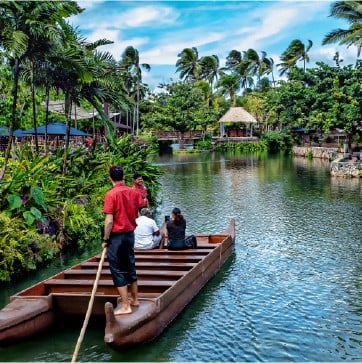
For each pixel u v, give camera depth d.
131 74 59.00
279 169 34.50
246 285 9.06
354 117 33.31
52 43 11.62
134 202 6.31
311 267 10.23
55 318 6.89
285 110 50.59
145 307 6.44
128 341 5.98
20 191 10.91
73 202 12.84
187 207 18.27
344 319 7.50
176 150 57.84
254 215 16.38
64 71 13.88
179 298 7.45
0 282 9.37
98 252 11.72
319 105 44.88
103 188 14.79
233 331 7.04
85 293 7.07
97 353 6.33
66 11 11.64
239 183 26.03
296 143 57.75
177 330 7.02
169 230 9.75
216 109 66.12
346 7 30.30
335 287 8.96
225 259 10.62
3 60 14.45
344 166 28.28
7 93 24.92
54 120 33.97
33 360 6.18
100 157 16.42
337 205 18.06
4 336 6.21
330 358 6.25
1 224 9.74
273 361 6.16
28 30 11.11
